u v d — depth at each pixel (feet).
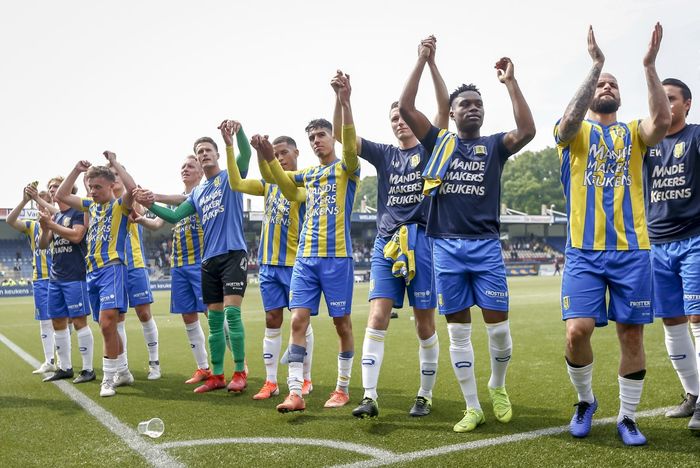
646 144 12.36
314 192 16.44
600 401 15.29
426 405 14.84
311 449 11.84
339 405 16.16
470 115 13.75
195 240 20.94
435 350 14.97
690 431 12.32
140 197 19.01
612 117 12.84
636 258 12.12
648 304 12.06
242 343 19.03
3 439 13.23
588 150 12.50
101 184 19.72
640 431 12.46
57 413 15.90
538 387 17.43
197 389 18.90
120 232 19.72
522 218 174.50
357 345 30.01
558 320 38.47
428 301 14.71
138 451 12.03
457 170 13.85
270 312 18.15
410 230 14.78
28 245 139.54
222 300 19.39
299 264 16.17
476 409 13.52
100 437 13.21
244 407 16.31
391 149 15.74
